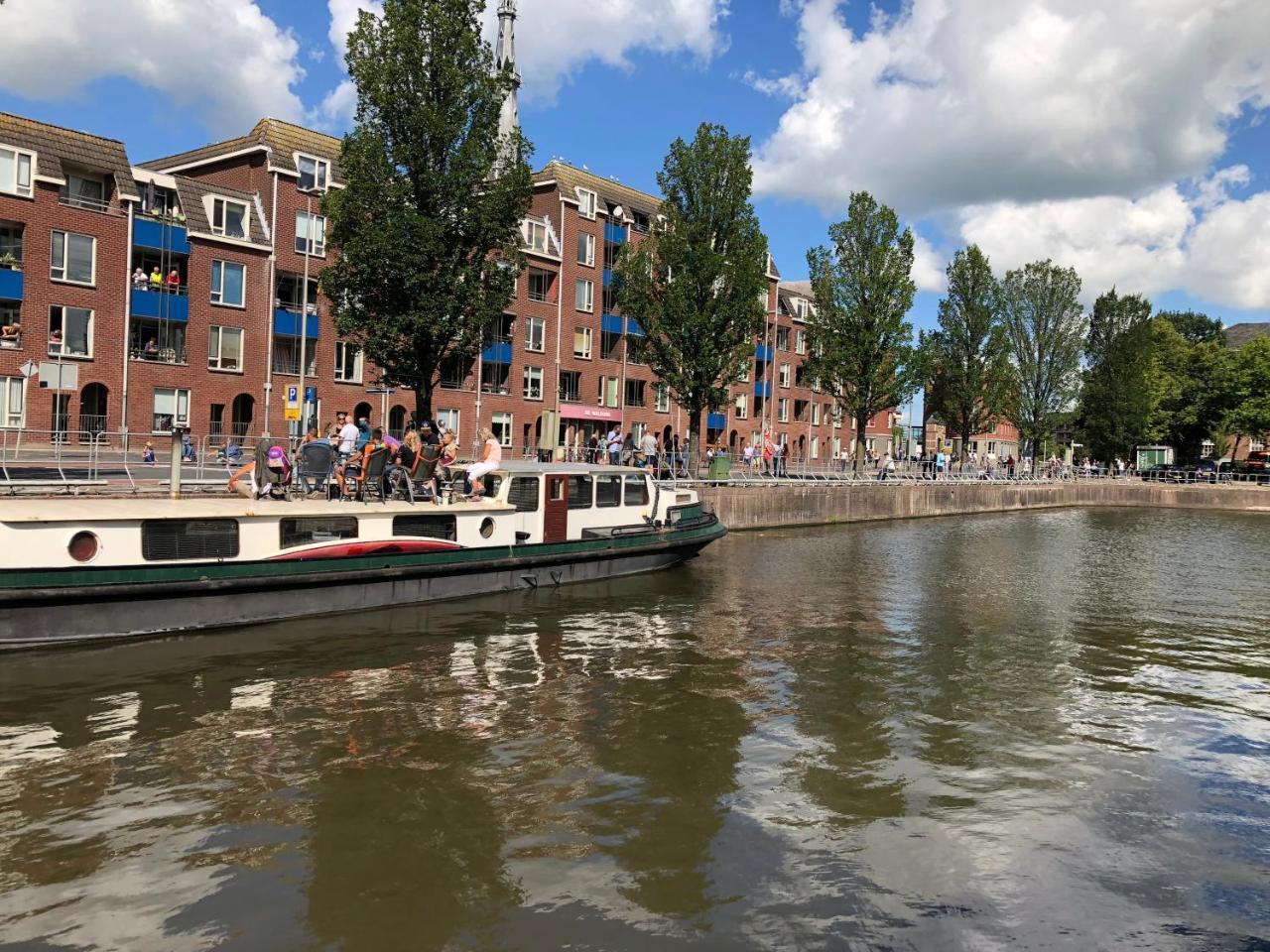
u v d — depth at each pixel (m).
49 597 11.98
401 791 8.11
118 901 6.15
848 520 41.19
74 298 32.56
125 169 34.09
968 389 57.25
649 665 12.87
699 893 6.52
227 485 19.88
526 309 48.38
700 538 22.11
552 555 18.14
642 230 55.78
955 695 11.99
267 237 38.25
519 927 5.98
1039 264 65.19
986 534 39.22
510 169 23.36
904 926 6.22
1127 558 30.58
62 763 8.52
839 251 45.47
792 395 69.94
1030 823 8.00
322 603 14.72
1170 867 7.29
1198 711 11.70
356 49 21.92
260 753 8.91
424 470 16.61
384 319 21.75
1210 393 75.31
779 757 9.35
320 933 5.84
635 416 55.59
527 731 9.82
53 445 21.08
